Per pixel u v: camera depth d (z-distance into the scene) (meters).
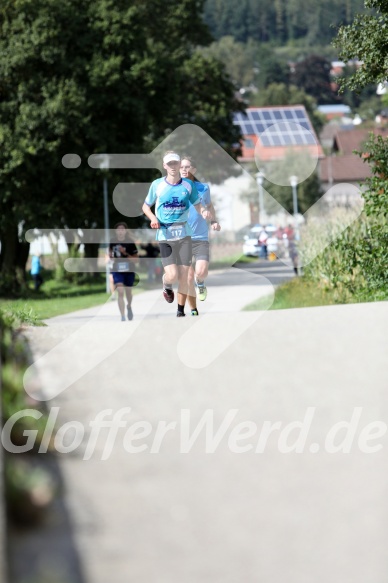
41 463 16.05
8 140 104.00
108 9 108.88
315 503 14.22
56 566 11.78
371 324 29.73
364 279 52.00
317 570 11.95
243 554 12.45
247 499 14.41
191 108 148.75
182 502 14.30
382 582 11.59
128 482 15.17
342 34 49.31
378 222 51.81
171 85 115.06
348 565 12.08
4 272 115.38
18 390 18.84
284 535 13.03
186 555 12.40
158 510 13.95
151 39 143.25
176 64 116.19
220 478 15.41
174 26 152.62
